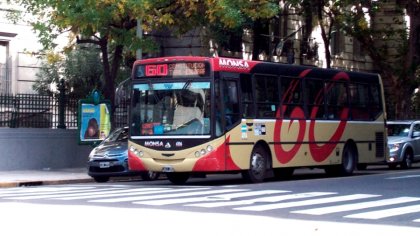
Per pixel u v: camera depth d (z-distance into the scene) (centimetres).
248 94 2214
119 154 2431
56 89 3136
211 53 3416
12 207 1575
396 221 1390
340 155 2594
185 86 2133
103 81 3164
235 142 2144
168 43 3388
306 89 2448
